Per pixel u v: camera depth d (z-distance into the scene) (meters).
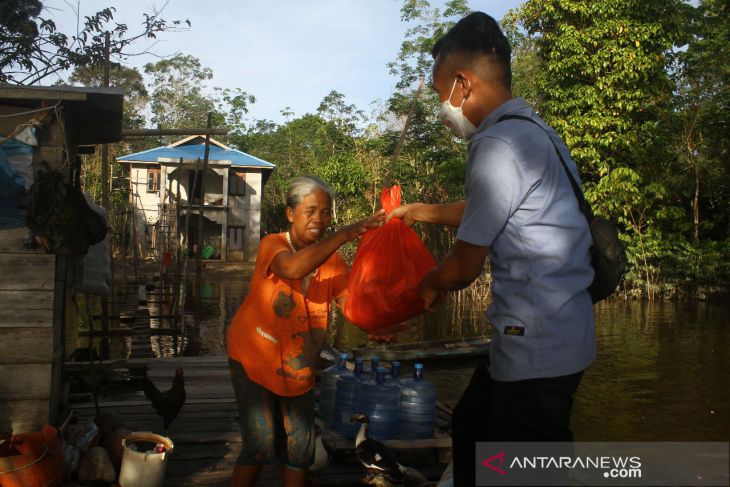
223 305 16.20
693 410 6.86
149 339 10.66
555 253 1.83
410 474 3.75
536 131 1.91
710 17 19.48
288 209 2.87
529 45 23.78
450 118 2.11
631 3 17.11
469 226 1.87
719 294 18.16
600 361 9.50
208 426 4.96
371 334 2.78
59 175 3.85
